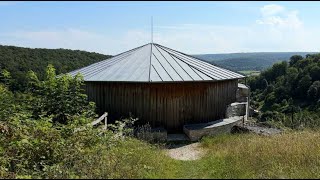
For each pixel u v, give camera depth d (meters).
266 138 11.30
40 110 12.23
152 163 7.48
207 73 15.12
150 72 14.33
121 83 14.23
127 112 14.25
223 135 13.04
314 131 13.70
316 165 7.92
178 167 7.94
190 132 13.27
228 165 7.91
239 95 19.45
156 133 13.08
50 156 7.76
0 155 8.08
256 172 7.08
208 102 15.11
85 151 7.38
